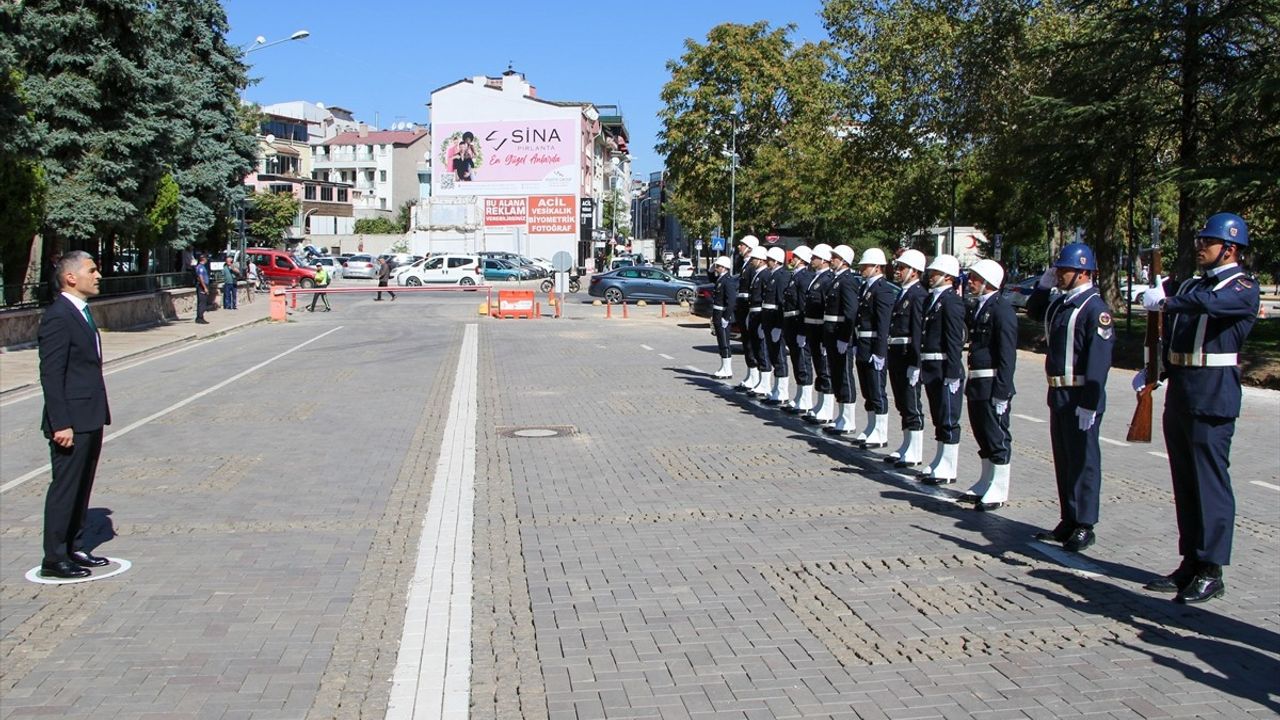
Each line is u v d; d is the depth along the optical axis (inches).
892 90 1622.8
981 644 213.5
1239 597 244.4
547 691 189.8
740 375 717.3
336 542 293.1
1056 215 1301.7
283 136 4362.7
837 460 417.4
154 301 1221.1
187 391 637.3
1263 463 417.7
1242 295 233.3
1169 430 247.8
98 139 1007.0
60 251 1094.4
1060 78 1022.4
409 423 511.2
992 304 330.0
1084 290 284.8
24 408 580.1
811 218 1926.7
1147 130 970.1
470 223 2957.7
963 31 1411.2
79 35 1005.8
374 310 1523.1
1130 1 956.6
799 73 1940.2
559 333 1098.7
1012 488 367.2
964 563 271.3
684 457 422.6
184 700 186.9
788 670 199.8
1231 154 912.9
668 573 262.2
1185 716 180.2
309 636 218.7
